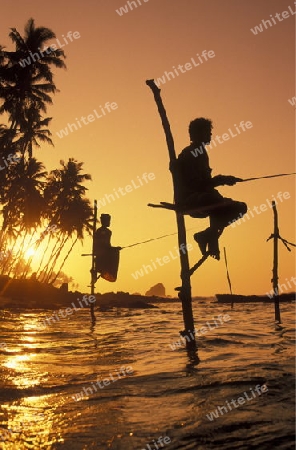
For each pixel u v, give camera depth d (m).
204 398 3.95
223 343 8.10
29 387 4.72
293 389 4.05
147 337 10.09
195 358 6.36
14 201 49.50
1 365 6.22
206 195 5.41
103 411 3.70
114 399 4.11
